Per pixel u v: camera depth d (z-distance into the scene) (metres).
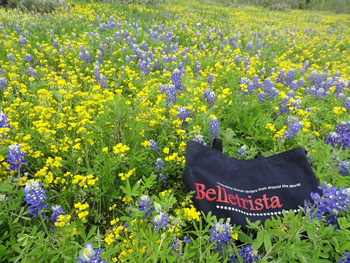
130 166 0.78
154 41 2.56
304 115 1.17
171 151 0.95
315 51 2.95
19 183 0.66
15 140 0.88
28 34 2.24
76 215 0.69
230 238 0.57
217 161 0.68
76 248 0.54
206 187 0.64
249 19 5.04
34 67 1.83
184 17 4.14
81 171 0.83
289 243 0.52
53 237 0.57
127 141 0.88
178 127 0.98
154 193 0.82
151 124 0.98
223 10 5.81
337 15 7.68
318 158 0.87
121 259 0.52
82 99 1.26
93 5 4.16
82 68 1.78
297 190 0.64
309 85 1.82
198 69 1.78
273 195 0.64
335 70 2.30
